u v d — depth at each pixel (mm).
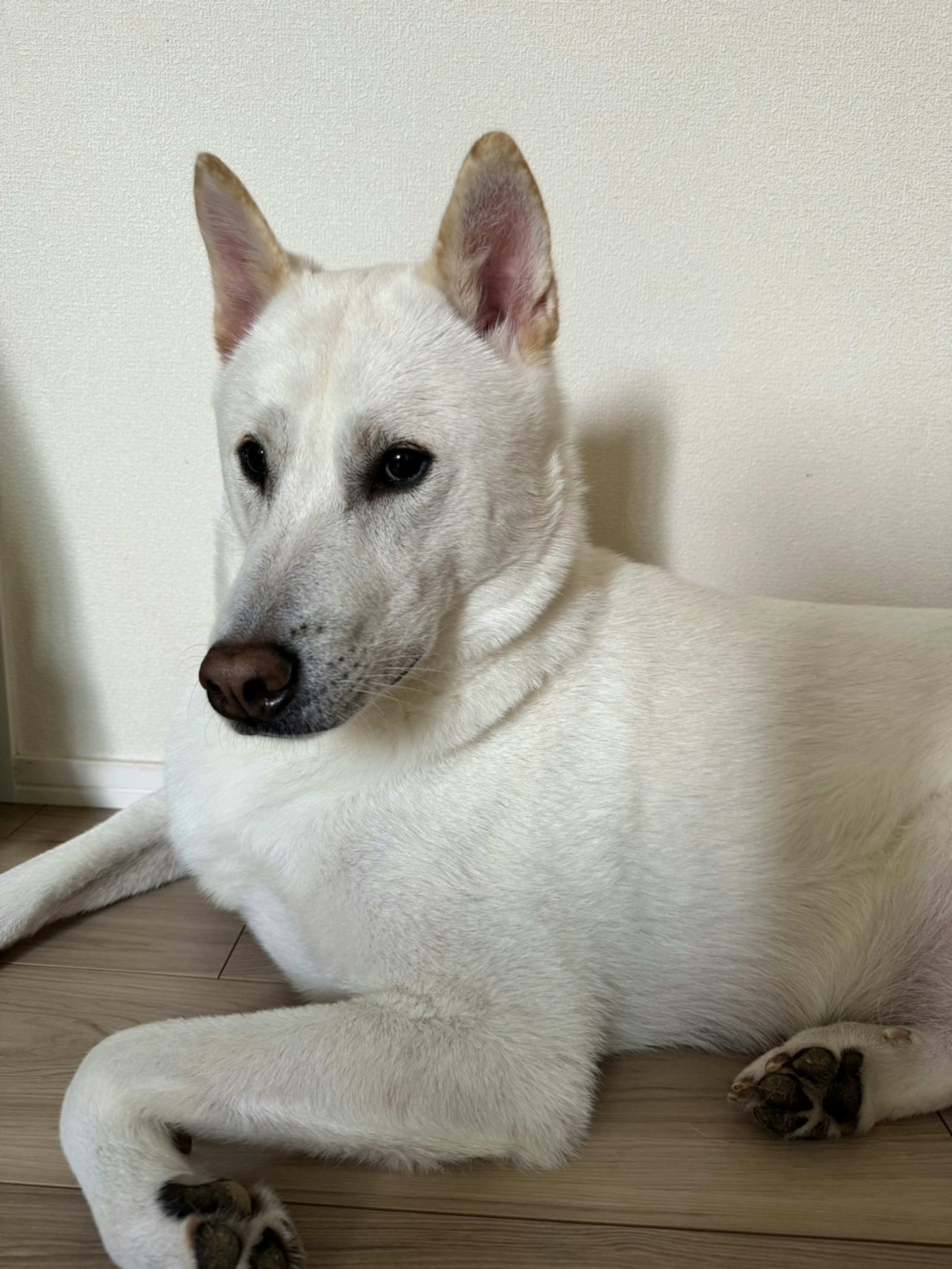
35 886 621
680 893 544
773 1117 494
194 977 608
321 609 468
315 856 519
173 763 604
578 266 784
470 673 532
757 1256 440
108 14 731
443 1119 458
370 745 523
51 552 837
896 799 568
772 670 583
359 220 777
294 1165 479
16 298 787
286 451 507
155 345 792
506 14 732
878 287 780
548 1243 441
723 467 822
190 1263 389
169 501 824
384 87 749
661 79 744
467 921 506
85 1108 428
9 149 758
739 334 793
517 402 539
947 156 751
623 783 543
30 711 870
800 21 729
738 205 767
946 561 837
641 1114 523
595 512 831
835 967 561
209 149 761
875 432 810
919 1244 449
